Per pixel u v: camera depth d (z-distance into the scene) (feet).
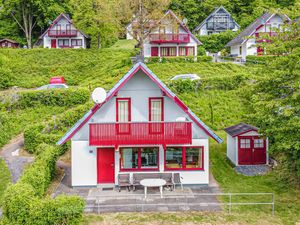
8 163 89.40
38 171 67.87
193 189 76.13
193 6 297.74
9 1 256.32
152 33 196.75
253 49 196.44
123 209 64.90
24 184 58.95
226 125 114.52
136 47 211.61
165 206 66.23
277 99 67.05
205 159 78.38
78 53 207.62
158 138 73.87
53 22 236.43
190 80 129.80
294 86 62.23
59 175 83.71
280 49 65.05
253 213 63.67
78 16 230.68
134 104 77.61
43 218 53.57
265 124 69.92
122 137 73.36
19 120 116.88
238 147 90.22
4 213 55.01
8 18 276.41
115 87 74.33
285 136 64.44
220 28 269.85
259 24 199.62
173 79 136.15
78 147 77.51
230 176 84.17
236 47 219.41
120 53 206.80
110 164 78.33
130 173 76.95
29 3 257.14
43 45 244.83
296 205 67.15
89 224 58.85
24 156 95.14
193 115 77.82
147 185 69.67
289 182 78.28
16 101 122.42
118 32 197.77
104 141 73.10
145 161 78.28
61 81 154.20
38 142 96.78
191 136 74.18
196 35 254.27
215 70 162.30
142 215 62.34
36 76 177.58
